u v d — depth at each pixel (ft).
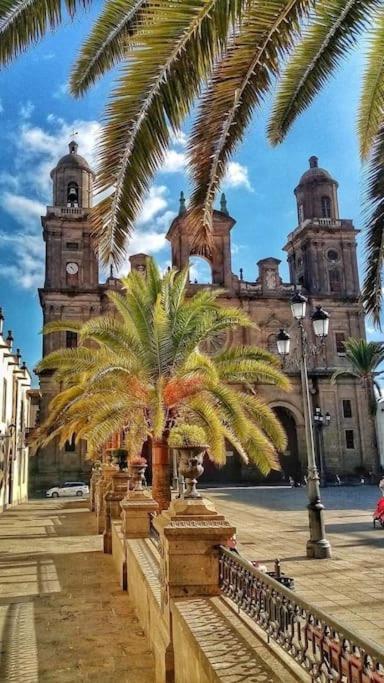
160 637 18.12
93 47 18.07
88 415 58.44
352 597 28.40
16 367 113.91
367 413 162.81
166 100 14.69
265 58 16.06
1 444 98.37
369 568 35.81
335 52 19.66
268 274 170.40
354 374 157.38
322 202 180.24
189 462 17.35
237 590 14.58
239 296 165.17
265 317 166.40
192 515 16.58
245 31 15.74
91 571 39.52
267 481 156.04
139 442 49.06
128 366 47.60
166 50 14.35
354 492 120.47
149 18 14.57
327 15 18.54
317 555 39.81
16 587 34.42
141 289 50.11
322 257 172.96
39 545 53.16
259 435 51.62
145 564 26.89
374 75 22.39
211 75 16.01
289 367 160.97
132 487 36.55
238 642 11.99
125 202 14.92
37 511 94.48
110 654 22.04
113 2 17.57
